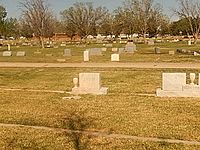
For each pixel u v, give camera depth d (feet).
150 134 27.27
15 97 46.19
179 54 123.95
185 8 246.27
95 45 220.64
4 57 129.29
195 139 25.80
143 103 39.73
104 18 351.46
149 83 56.44
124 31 338.13
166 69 76.59
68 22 329.93
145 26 251.60
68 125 30.68
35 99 44.27
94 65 90.07
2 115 35.09
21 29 378.12
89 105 39.11
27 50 182.80
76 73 73.97
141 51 148.56
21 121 32.60
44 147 24.93
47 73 75.92
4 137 27.55
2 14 346.13
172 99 42.06
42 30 224.94
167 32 367.66
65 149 24.40
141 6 259.60
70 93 48.26
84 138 26.68
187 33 324.19
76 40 329.52
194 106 37.52
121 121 31.35
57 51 164.55
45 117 33.86
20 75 73.41
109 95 45.65
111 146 24.67
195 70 72.90
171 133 27.35
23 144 25.71
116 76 67.00
